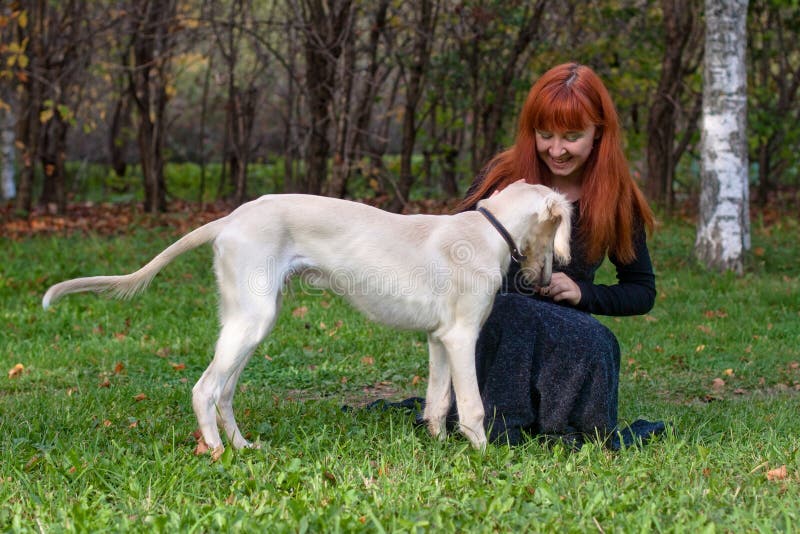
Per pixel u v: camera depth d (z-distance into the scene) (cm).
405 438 404
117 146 2341
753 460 389
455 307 397
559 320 409
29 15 1441
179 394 525
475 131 1617
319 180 1420
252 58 2134
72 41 1456
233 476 356
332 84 1318
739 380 620
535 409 423
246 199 1986
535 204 398
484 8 1333
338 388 585
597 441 403
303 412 483
